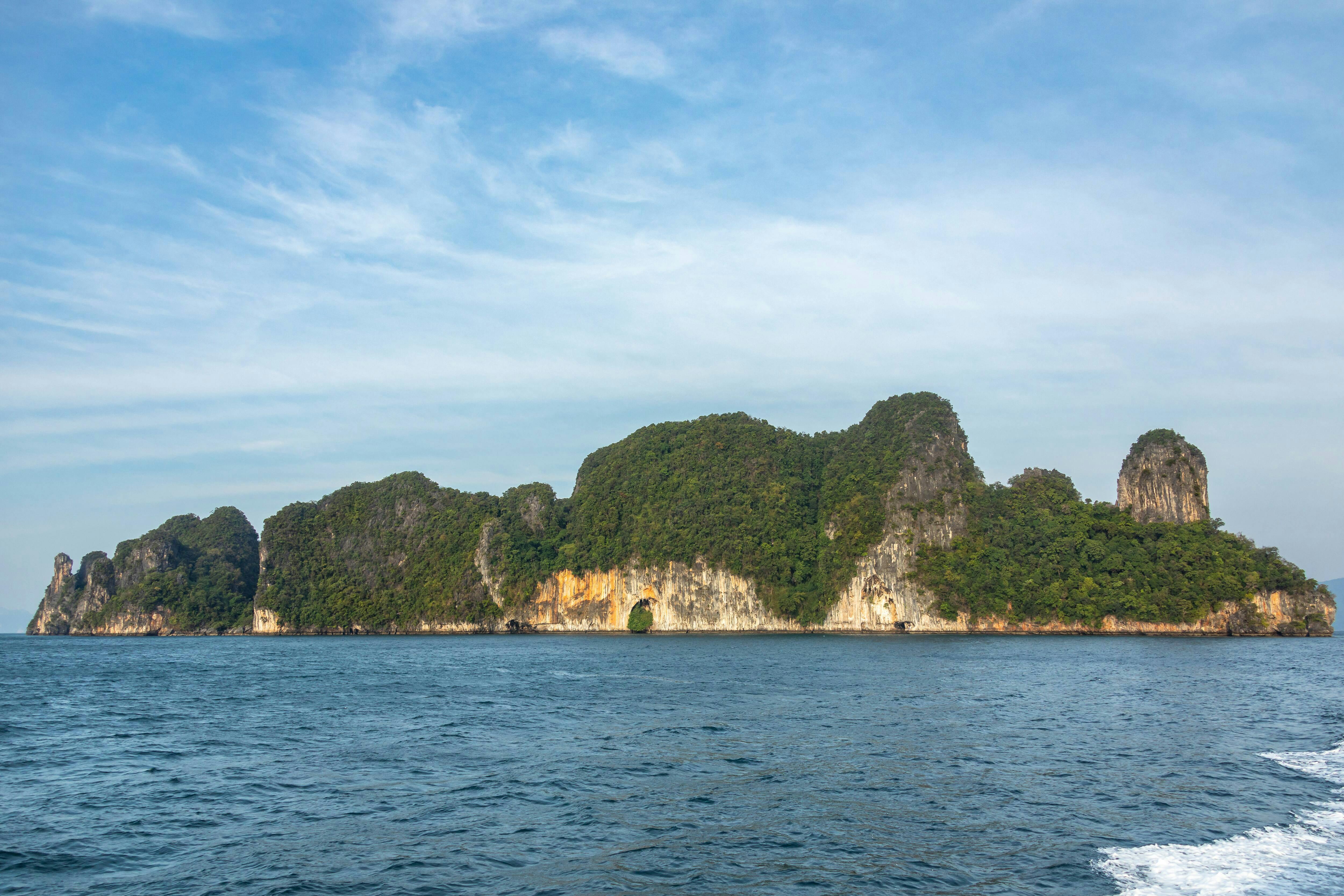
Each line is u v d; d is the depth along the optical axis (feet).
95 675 248.73
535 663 281.95
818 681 204.23
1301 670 232.53
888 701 163.53
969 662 262.06
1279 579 444.14
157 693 194.49
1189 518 482.69
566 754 111.65
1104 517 493.77
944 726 132.16
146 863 70.28
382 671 255.09
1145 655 294.66
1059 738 121.08
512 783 95.66
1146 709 151.43
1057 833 75.56
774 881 65.00
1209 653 303.27
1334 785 92.63
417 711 154.81
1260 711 149.59
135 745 121.19
